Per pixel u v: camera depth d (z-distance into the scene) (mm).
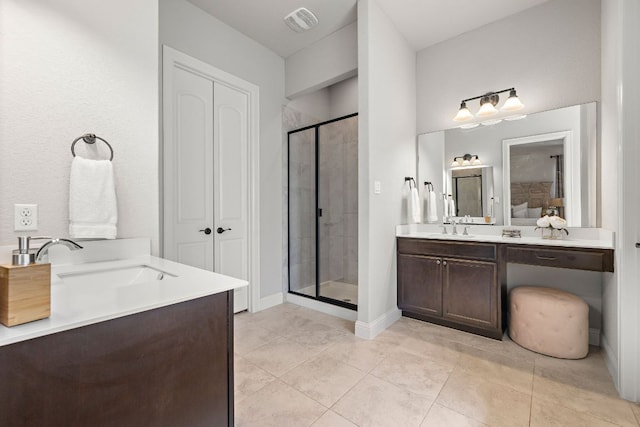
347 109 3836
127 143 1594
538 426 1373
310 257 3641
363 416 1449
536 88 2480
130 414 813
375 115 2424
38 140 1311
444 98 2969
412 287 2695
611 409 1479
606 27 1989
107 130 1521
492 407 1508
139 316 830
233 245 2859
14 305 669
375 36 2408
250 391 1649
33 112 1298
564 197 2342
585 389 1646
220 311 1041
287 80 3291
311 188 3656
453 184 2910
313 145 3668
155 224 1702
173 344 906
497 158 2670
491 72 2697
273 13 2564
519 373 1815
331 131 3705
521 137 2547
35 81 1303
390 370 1862
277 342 2275
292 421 1413
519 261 2191
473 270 2381
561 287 2385
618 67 1608
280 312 2986
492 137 2695
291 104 3426
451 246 2484
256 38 2934
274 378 1777
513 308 2250
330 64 2887
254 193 2984
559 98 2379
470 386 1688
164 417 884
